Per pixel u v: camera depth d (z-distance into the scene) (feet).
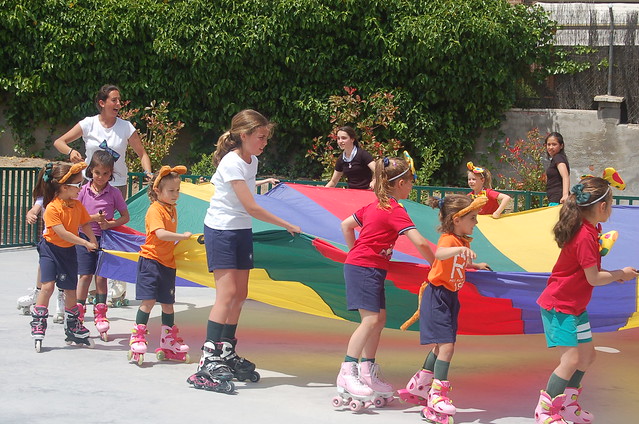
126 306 28.86
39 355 21.65
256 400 18.43
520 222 28.53
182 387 19.25
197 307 29.27
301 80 57.57
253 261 19.99
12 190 40.98
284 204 27.14
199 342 24.06
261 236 19.67
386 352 23.85
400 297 19.71
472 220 17.67
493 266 24.75
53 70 58.95
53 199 21.94
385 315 18.49
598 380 21.36
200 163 55.01
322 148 58.49
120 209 24.73
